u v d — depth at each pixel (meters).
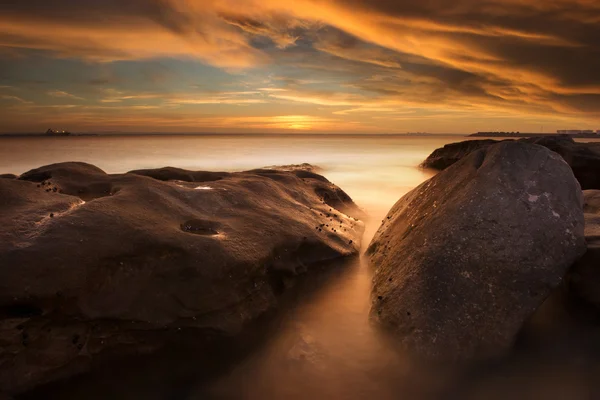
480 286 4.49
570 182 5.04
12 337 4.07
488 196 5.12
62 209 5.23
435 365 4.20
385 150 54.62
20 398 3.99
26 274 4.15
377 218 11.55
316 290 6.29
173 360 4.66
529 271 4.48
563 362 4.35
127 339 4.48
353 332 5.16
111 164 34.16
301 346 4.91
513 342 4.25
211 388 4.54
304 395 4.30
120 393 4.43
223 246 5.25
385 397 4.21
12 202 5.30
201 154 45.91
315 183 11.42
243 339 4.98
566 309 5.02
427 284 4.61
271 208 7.23
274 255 5.95
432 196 6.25
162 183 6.69
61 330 4.27
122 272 4.58
